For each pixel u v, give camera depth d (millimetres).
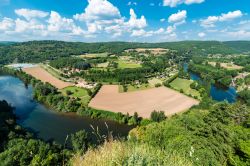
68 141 53688
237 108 49406
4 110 71125
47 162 24656
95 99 91188
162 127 23406
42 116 73812
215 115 44156
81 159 6207
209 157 13539
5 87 114375
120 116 70938
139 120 70000
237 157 15750
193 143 17203
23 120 69562
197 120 30922
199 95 96188
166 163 6242
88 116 75062
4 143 43281
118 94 98062
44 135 58031
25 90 108438
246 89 105938
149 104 85625
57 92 100375
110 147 6547
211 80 131375
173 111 77875
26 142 39125
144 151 6512
